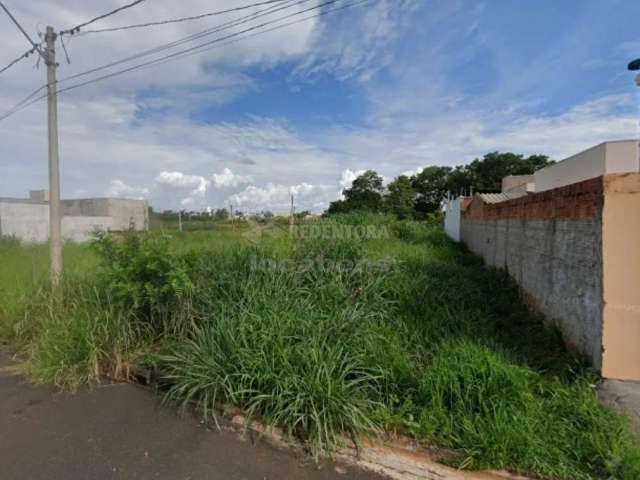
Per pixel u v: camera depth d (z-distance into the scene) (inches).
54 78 187.9
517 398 82.7
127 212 844.6
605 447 69.1
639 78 246.2
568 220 117.4
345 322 114.4
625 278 90.7
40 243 374.3
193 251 137.8
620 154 267.0
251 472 73.0
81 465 74.9
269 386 89.6
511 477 69.0
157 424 89.9
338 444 79.4
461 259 331.0
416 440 79.4
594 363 98.3
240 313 112.5
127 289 118.6
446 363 96.5
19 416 93.7
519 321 150.1
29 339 138.8
